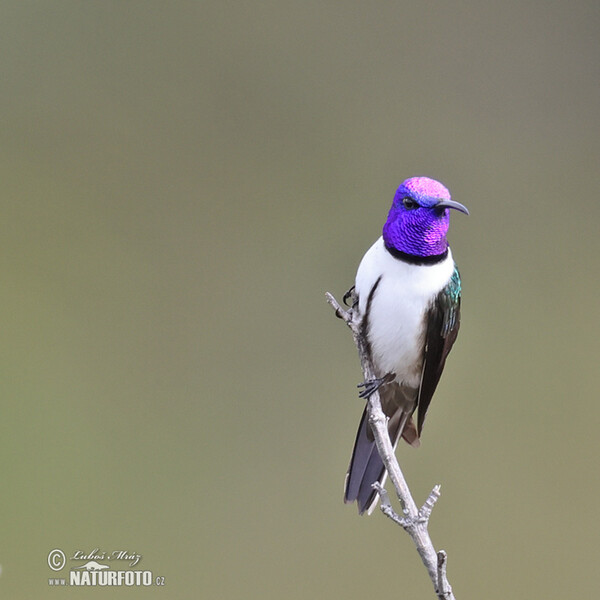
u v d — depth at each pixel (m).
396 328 7.87
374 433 6.84
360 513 7.85
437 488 6.09
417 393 8.38
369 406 7.45
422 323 7.88
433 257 7.72
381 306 7.82
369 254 7.91
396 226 7.64
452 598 5.82
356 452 7.91
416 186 7.53
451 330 8.05
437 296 7.83
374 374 8.13
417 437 8.50
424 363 8.12
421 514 6.09
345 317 7.89
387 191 15.38
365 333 7.96
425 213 7.51
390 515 6.11
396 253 7.70
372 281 7.81
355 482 7.89
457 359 13.72
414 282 7.73
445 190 7.52
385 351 8.00
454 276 7.96
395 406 8.46
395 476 6.61
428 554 6.02
